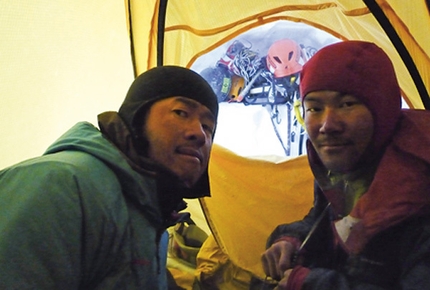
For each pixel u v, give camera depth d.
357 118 0.84
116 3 1.25
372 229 0.82
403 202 0.80
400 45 0.99
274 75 1.25
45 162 0.56
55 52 1.04
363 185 0.86
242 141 1.22
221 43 1.25
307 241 0.96
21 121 0.98
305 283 0.90
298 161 1.12
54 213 0.52
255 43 1.27
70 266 0.52
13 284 0.47
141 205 0.63
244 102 1.26
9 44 0.92
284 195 1.08
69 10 1.06
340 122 0.85
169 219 0.71
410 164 0.82
